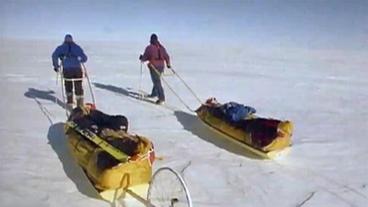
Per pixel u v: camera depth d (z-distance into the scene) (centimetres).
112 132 762
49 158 827
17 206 664
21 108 1123
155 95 1250
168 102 1221
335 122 1102
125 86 1386
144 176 670
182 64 1778
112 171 650
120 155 673
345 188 754
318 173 805
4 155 831
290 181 769
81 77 1089
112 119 803
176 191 714
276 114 1150
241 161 840
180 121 1055
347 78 1627
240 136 867
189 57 1958
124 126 808
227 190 731
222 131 909
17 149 862
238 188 739
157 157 838
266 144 823
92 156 702
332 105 1258
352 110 1216
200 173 784
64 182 739
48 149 868
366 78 1641
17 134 938
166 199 683
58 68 1096
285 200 706
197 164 819
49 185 728
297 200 708
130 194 674
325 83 1529
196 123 1040
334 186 759
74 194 703
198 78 1528
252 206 685
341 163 852
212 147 900
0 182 729
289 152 883
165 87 1385
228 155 865
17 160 812
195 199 696
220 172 791
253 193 724
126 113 1107
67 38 1083
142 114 1104
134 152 670
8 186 718
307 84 1503
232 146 906
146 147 682
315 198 716
